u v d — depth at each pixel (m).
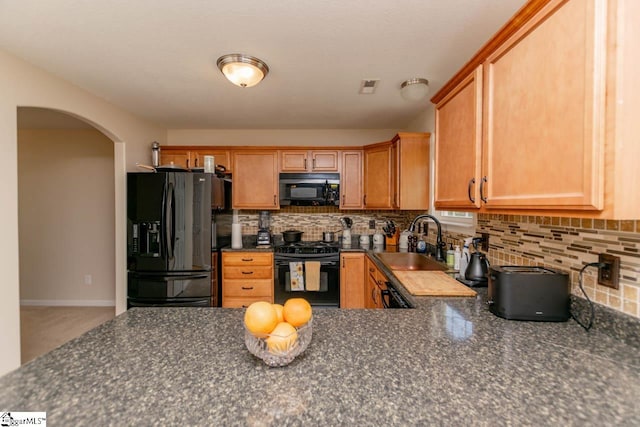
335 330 0.93
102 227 3.55
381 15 1.37
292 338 0.70
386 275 1.79
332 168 3.29
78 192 3.54
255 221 3.55
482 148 1.13
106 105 2.54
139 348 0.81
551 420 0.54
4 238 1.67
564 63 0.74
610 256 0.92
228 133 3.58
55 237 3.55
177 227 2.64
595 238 0.97
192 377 0.67
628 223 0.87
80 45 1.65
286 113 2.89
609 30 0.64
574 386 0.64
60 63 1.86
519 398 0.60
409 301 1.25
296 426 0.52
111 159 3.53
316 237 3.60
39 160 3.53
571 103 0.72
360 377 0.67
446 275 1.66
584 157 0.69
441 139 1.51
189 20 1.42
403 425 0.52
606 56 0.64
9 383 0.64
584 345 0.84
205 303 2.68
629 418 0.54
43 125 3.35
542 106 0.82
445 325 0.97
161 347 0.82
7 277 1.67
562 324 0.99
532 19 0.85
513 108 0.95
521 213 0.93
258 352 0.70
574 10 0.71
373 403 0.58
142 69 1.95
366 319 1.02
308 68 1.92
